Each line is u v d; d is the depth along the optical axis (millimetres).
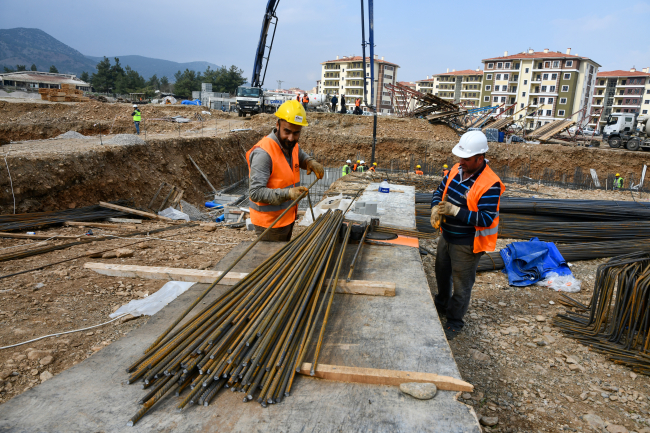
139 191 10109
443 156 22047
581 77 61375
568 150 21031
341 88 89500
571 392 3008
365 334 2086
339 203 5730
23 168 7027
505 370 3279
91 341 2621
